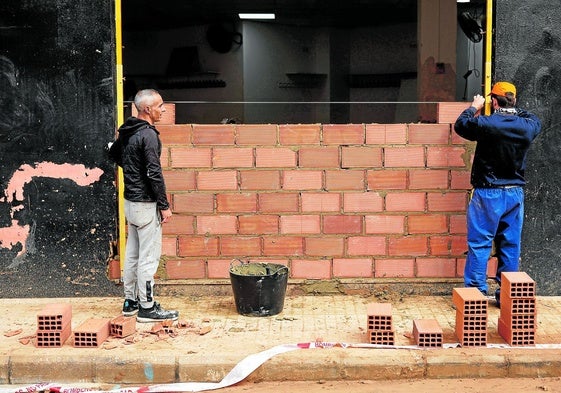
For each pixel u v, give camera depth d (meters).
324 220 7.37
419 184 7.32
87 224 7.34
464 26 11.84
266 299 6.70
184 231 7.38
